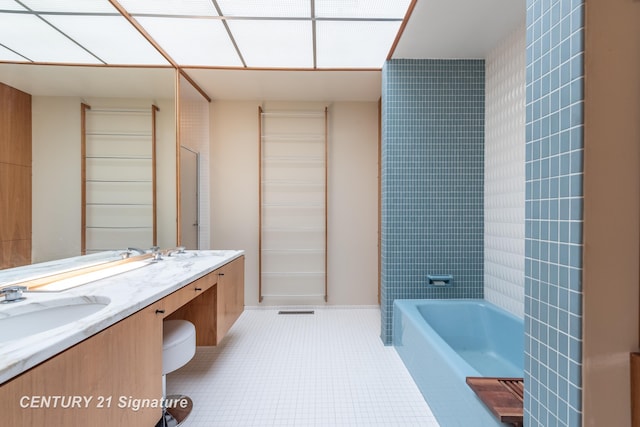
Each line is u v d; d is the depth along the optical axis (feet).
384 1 5.45
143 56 6.97
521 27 6.15
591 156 2.08
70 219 5.02
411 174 7.61
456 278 7.67
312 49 7.13
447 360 4.62
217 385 5.77
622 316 2.11
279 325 8.95
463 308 7.23
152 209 7.06
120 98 6.31
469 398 3.96
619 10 2.11
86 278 4.54
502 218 6.90
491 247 7.36
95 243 5.52
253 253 10.43
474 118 7.62
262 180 10.38
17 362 2.00
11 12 4.31
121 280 4.41
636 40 2.12
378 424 4.74
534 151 2.54
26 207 4.29
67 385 2.40
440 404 4.76
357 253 10.53
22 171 4.26
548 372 2.38
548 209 2.39
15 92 4.25
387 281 7.63
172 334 4.56
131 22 5.76
